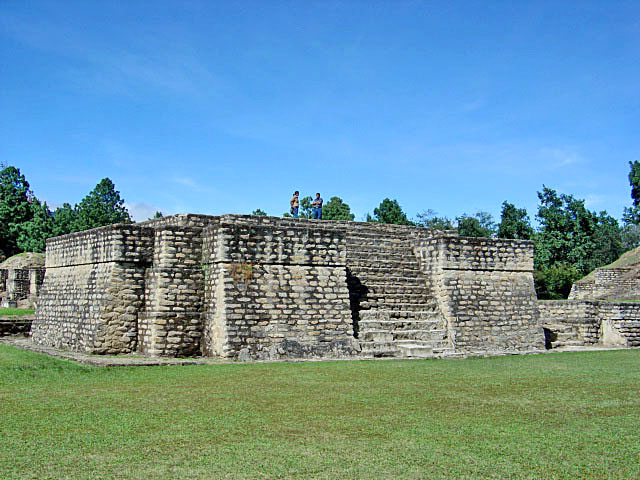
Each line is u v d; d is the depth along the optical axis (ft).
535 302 84.38
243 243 67.92
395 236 92.58
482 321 79.92
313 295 70.13
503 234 217.56
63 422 33.73
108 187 223.10
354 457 27.73
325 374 52.06
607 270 151.94
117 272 69.97
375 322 74.23
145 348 68.74
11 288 127.44
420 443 30.09
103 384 46.29
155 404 38.58
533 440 30.96
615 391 45.06
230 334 65.26
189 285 70.49
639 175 228.02
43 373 51.31
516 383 48.29
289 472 25.71
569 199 222.89
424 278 84.02
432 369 55.98
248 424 33.45
